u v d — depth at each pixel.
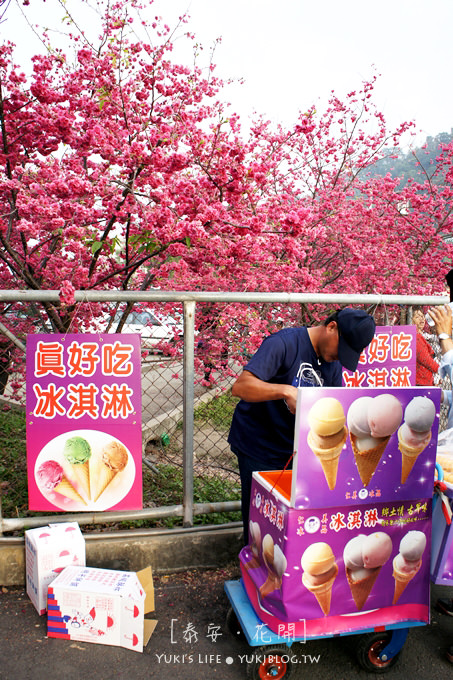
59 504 2.97
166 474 4.20
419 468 2.21
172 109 3.83
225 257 3.45
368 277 6.52
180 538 3.13
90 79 3.67
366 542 2.21
